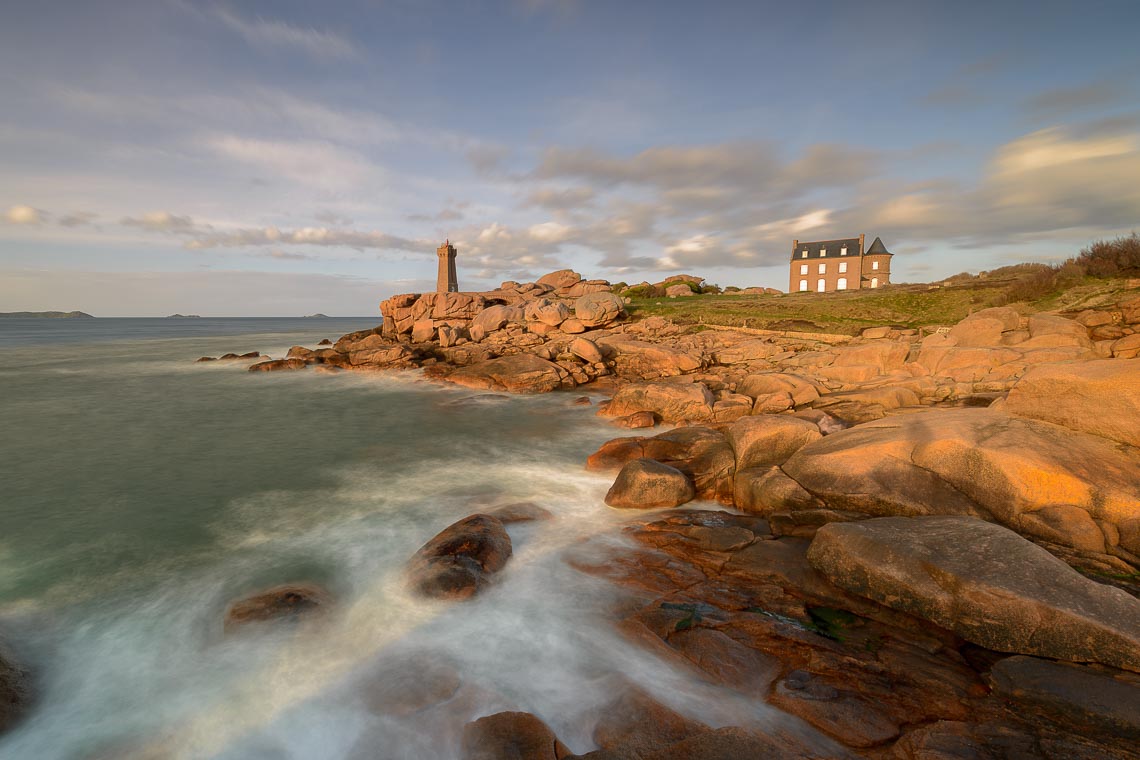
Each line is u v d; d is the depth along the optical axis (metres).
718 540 9.73
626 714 5.56
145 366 47.44
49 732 5.98
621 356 34.94
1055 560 6.58
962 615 6.54
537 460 17.73
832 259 75.38
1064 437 9.40
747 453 12.60
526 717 5.39
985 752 4.79
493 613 7.89
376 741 5.69
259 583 9.52
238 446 20.08
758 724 5.45
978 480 9.13
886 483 9.70
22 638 7.84
